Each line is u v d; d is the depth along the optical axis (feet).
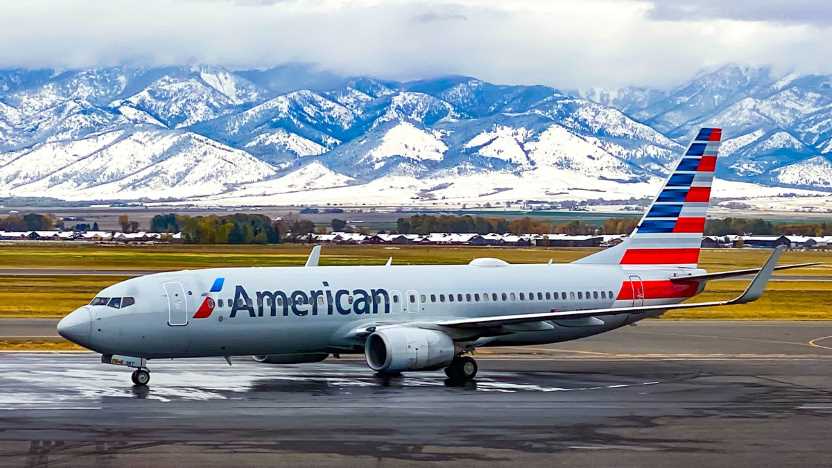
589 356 287.69
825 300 481.46
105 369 246.88
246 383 228.84
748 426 187.32
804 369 264.11
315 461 155.74
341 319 241.14
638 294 278.46
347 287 243.81
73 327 217.36
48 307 405.80
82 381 227.81
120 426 178.40
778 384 238.48
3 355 270.87
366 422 185.16
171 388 220.23
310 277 242.37
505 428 181.88
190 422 182.70
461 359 242.99
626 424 187.62
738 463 158.51
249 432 174.91
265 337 233.35
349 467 152.66
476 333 248.11
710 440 174.70
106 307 220.64
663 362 276.00
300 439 170.19
